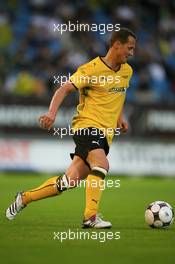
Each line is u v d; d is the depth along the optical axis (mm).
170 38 87375
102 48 79812
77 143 28812
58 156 62812
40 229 28844
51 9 84500
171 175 65188
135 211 37656
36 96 62812
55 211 36500
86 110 29031
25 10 84000
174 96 79438
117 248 24312
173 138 65312
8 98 62375
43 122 27969
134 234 27719
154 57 81625
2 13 82750
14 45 79250
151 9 89438
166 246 24812
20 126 62594
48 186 29297
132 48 28875
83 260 21703
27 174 62219
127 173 63812
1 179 57594
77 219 32844
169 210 29625
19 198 29750
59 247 24375
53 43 79688
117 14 85938
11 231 28156
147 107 64438
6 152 62438
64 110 62531
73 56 77625
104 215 35406
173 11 90312
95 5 86188
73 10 84125
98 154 28422
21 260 21562
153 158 64812
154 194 48844
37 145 62812
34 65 75938
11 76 74562
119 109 29516
